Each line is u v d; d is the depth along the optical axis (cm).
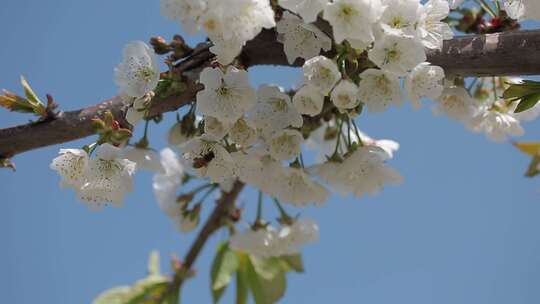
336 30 120
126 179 128
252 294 146
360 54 124
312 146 145
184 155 127
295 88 129
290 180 134
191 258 149
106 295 148
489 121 138
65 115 124
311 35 124
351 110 127
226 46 121
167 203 148
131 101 124
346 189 134
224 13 120
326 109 130
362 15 120
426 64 123
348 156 134
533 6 126
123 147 127
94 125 123
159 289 149
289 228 144
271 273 147
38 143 125
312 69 123
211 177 127
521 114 137
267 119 126
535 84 125
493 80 136
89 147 127
